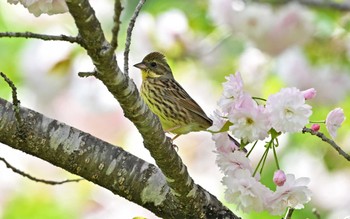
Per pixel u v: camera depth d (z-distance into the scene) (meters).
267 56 13.97
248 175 7.11
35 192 12.98
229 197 7.15
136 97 6.75
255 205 7.12
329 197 13.70
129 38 6.86
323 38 14.10
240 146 7.29
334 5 13.77
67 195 12.95
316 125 7.41
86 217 12.70
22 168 13.01
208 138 13.32
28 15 13.76
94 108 12.81
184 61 14.41
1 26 13.82
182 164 7.30
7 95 13.30
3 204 12.95
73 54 12.90
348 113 14.10
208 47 14.48
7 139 7.62
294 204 7.16
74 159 7.70
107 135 12.77
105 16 13.75
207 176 13.20
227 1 13.78
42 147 7.67
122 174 7.72
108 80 6.56
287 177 7.17
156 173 7.75
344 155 7.30
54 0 6.32
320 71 14.10
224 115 7.34
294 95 7.01
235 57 14.59
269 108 7.05
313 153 13.87
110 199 12.70
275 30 13.52
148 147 7.08
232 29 13.77
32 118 7.69
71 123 12.77
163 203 7.71
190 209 7.65
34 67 12.90
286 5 13.69
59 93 12.90
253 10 13.56
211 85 14.39
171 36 14.30
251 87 14.52
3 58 13.38
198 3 14.44
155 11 14.49
